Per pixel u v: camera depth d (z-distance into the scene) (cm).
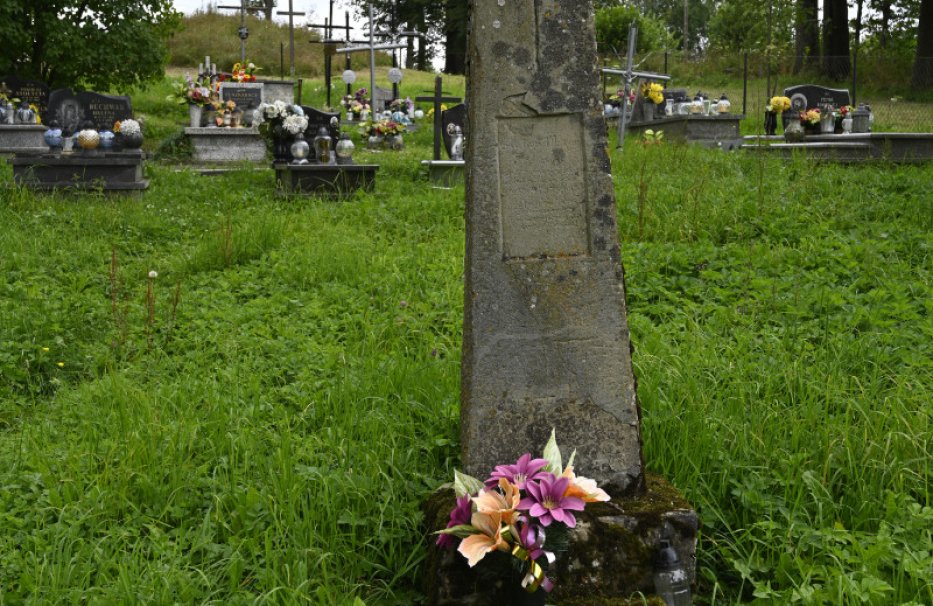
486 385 373
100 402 540
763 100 2898
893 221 948
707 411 473
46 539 384
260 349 635
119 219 1043
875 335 592
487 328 372
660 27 4272
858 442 426
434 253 899
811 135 1612
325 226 1021
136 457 439
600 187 372
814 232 884
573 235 374
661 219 973
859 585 337
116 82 2192
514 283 372
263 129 1280
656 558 352
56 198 1160
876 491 402
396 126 1903
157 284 834
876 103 2869
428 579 360
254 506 402
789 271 756
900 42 4141
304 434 483
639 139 1908
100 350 648
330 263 844
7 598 338
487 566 344
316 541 383
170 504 414
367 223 1056
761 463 428
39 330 663
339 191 1213
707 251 818
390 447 457
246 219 1070
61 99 1634
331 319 712
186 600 343
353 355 614
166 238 1016
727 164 1308
